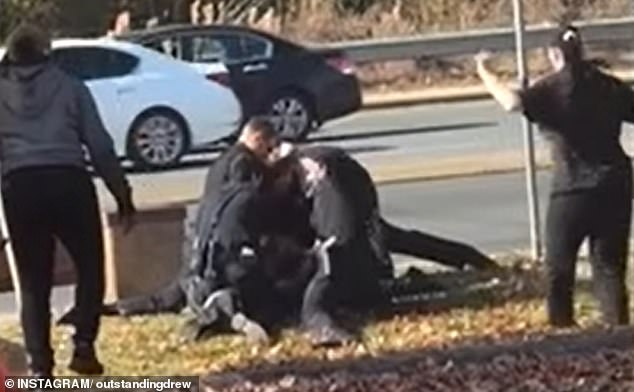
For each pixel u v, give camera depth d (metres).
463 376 11.75
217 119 28.45
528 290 14.88
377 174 24.47
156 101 27.94
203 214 14.05
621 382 11.56
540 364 11.92
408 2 41.62
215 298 13.76
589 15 38.66
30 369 11.77
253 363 12.67
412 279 15.24
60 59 27.45
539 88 12.80
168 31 29.61
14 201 11.58
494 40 37.47
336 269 13.78
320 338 13.20
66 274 15.74
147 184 25.88
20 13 37.25
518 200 21.36
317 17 41.06
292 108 30.38
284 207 13.97
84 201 11.69
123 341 13.67
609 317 13.10
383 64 38.03
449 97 35.78
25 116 11.60
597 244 13.04
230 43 29.88
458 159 25.81
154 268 15.52
